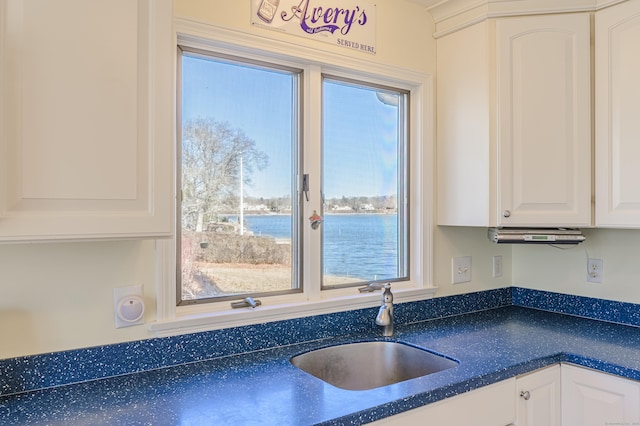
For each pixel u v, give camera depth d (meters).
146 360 1.33
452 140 1.94
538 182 1.74
